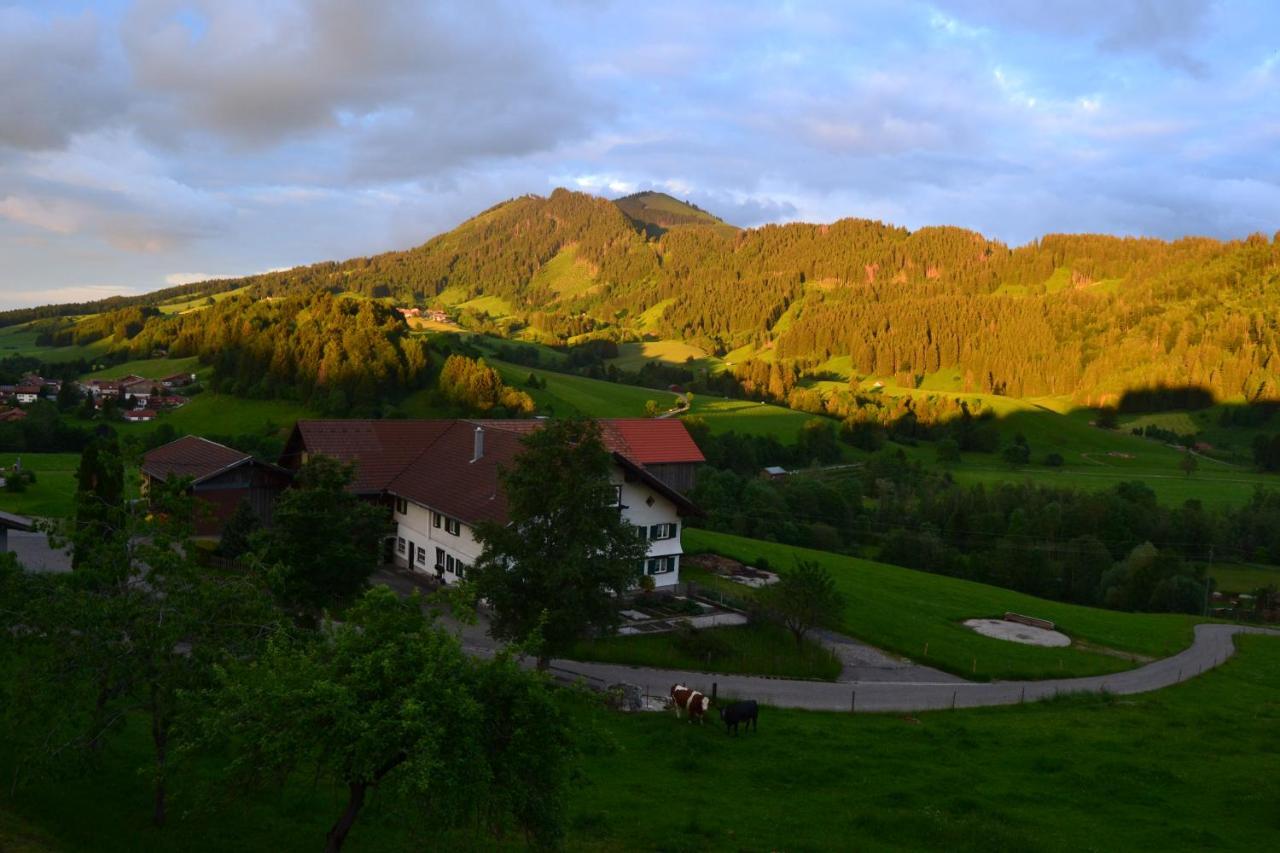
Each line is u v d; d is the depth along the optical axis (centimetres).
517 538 3628
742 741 3158
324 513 3762
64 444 12188
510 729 1552
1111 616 7550
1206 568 11112
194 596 1903
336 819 2123
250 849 1916
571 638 3612
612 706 3562
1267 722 3869
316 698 1446
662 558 5762
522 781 1552
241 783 1644
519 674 1575
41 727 1958
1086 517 11575
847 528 11550
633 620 5112
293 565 3684
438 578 5659
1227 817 2544
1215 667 5791
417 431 6662
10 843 1741
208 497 5884
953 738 3353
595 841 2138
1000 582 10119
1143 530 11731
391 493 6191
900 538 10538
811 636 5388
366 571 3862
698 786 2642
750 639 4984
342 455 6281
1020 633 6256
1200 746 3331
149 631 1836
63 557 5262
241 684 1574
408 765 1362
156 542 1945
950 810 2492
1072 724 3725
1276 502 12644
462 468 5825
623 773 2714
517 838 2102
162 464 5991
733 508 10631
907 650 5347
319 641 1681
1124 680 5188
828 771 2811
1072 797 2672
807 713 3806
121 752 2412
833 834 2278
